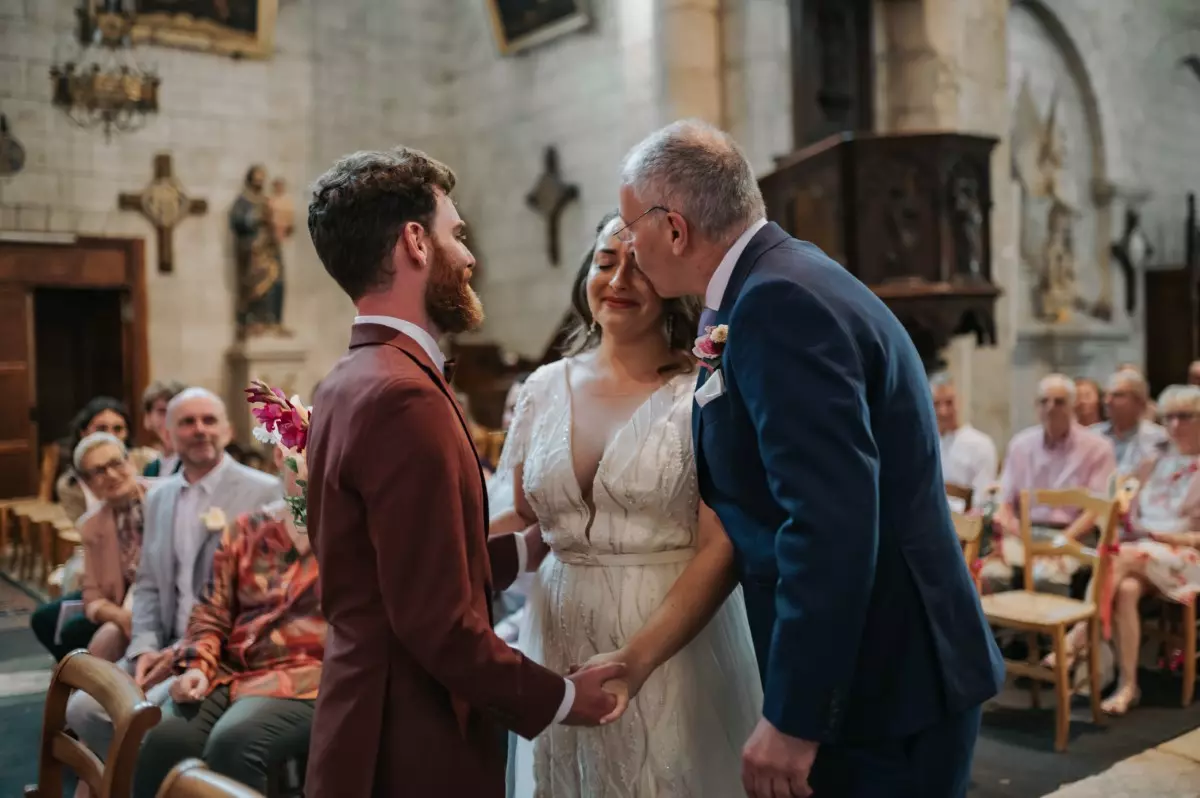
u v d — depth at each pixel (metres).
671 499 1.98
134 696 1.60
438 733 1.54
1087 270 12.55
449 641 1.46
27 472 9.48
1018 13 11.49
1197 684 4.50
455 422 1.56
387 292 1.61
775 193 6.43
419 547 1.47
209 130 10.06
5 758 3.78
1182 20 13.73
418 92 11.23
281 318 10.22
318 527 1.60
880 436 1.58
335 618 1.57
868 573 1.46
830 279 1.59
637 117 8.67
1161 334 13.12
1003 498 5.21
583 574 2.04
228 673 2.92
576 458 2.06
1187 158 14.06
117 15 9.22
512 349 10.75
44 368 10.47
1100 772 3.51
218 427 3.35
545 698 1.54
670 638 1.80
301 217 10.55
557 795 2.05
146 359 9.79
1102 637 4.22
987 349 8.66
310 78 10.59
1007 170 8.76
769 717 1.49
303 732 2.76
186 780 1.33
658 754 1.94
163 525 3.34
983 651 1.66
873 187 6.00
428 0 11.24
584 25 9.59
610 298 2.09
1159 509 4.81
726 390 1.67
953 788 1.63
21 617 6.03
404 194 1.60
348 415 1.52
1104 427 5.74
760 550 1.65
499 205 10.88
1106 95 12.45
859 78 8.39
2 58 9.12
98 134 9.54
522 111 10.54
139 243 9.74
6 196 9.18
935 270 6.00
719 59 7.75
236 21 10.01
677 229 1.70
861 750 1.62
